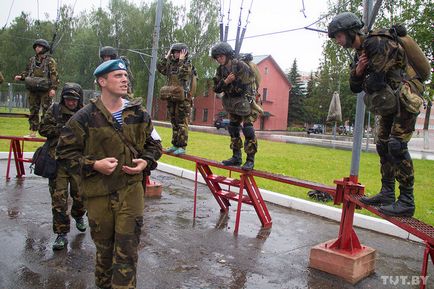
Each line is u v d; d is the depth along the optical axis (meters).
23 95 40.28
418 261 5.47
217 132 32.53
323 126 59.44
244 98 6.04
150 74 8.98
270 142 23.88
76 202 5.35
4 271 4.29
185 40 47.12
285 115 60.44
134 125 3.33
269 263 5.01
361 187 4.78
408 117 3.94
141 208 3.30
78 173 3.24
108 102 3.31
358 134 6.09
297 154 17.11
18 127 18.56
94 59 53.25
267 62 56.94
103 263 3.40
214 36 47.06
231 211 7.54
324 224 6.99
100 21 51.41
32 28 54.59
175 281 4.32
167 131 23.77
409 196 4.06
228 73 6.02
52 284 4.06
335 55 25.92
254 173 6.04
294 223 6.95
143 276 4.39
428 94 21.41
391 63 3.87
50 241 5.26
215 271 4.66
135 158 3.30
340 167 13.33
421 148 32.97
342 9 10.57
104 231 3.29
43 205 6.91
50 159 4.92
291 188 9.57
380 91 3.99
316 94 56.25
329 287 4.43
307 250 5.60
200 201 8.16
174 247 5.36
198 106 57.41
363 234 6.64
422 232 3.70
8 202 6.96
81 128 3.22
